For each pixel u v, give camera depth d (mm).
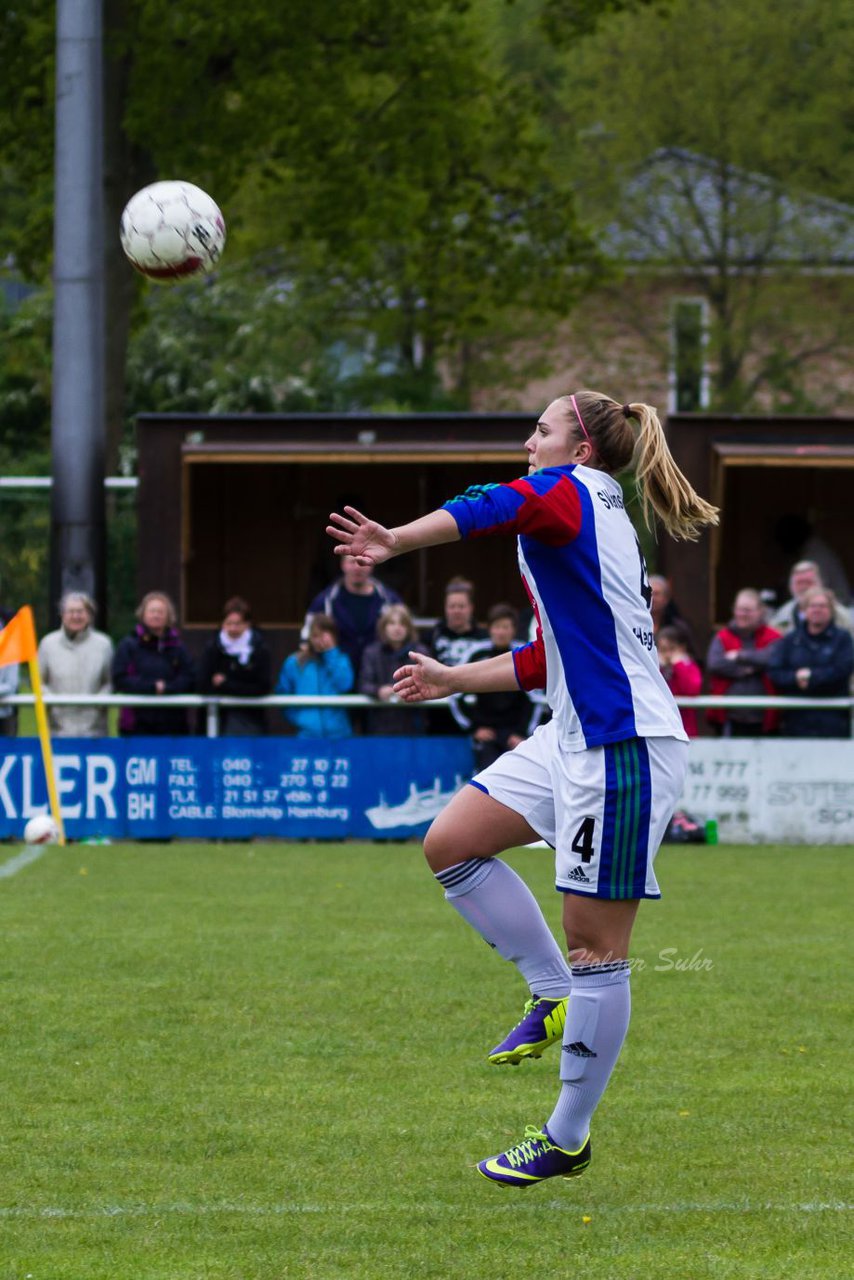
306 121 69438
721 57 97250
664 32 97750
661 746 12297
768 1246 11672
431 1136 14430
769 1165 13633
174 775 35094
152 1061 16844
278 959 22156
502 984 20625
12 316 99625
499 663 13844
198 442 47312
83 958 22141
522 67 114562
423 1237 11883
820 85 99688
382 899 27438
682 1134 14492
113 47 63875
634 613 12391
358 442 47594
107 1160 13695
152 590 47250
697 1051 17391
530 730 34844
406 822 35062
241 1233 11945
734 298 99625
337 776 35094
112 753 35156
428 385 99938
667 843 35219
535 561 12430
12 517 52688
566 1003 13328
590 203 99062
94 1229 12000
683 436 47844
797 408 99312
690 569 46875
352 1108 15273
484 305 83812
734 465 52219
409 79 71688
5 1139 14242
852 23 99125
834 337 99812
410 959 22219
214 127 68188
